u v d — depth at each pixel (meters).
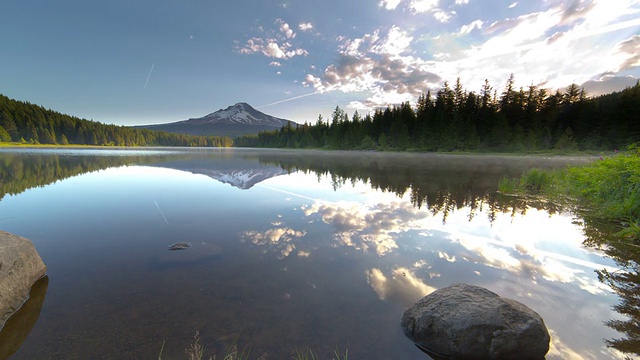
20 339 2.41
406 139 62.88
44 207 7.44
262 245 4.70
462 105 65.19
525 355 2.27
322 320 2.69
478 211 7.21
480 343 2.29
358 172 17.55
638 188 6.57
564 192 9.43
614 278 3.54
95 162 24.23
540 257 4.23
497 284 3.38
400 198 8.97
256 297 3.08
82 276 3.54
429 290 3.26
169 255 4.23
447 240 4.98
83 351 2.28
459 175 15.81
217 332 2.51
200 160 28.69
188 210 7.20
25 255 3.27
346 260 4.09
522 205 7.93
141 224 5.93
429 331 2.43
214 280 3.46
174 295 3.10
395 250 4.51
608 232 5.47
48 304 2.91
